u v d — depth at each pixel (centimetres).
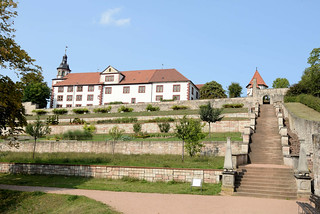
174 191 1487
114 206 1148
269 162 1977
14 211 1296
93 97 6475
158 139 3188
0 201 1408
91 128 4138
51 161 2362
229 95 7338
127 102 6231
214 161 2098
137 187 1627
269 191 1378
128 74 6769
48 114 5962
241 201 1243
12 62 1638
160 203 1198
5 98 1544
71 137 3503
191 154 2383
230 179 1416
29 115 5900
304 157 1372
